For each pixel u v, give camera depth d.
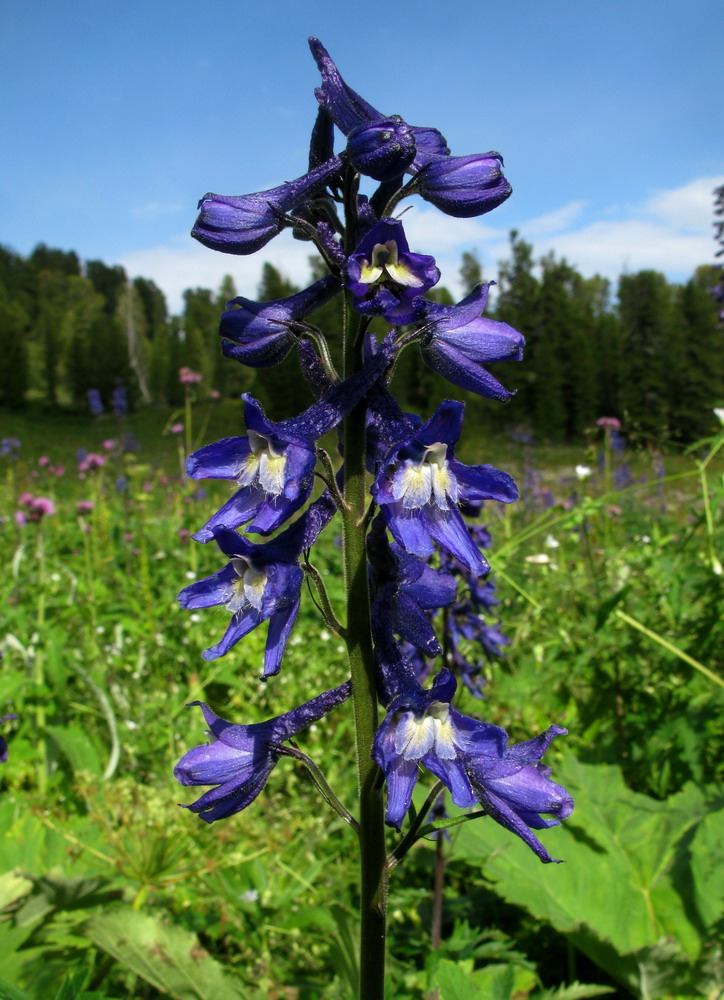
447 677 1.52
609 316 41.78
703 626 4.25
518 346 1.75
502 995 2.32
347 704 4.87
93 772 3.90
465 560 1.64
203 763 1.76
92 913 2.78
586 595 4.94
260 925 2.98
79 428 39.78
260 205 1.71
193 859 3.30
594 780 3.65
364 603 1.75
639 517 8.30
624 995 3.04
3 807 3.29
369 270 1.58
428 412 29.06
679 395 24.78
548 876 3.20
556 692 4.82
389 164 1.58
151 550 7.90
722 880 3.02
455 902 3.22
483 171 1.71
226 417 33.69
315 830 3.73
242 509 1.70
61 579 6.49
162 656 5.36
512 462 16.25
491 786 1.63
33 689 4.29
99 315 55.97
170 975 2.42
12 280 84.50
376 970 1.80
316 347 1.80
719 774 4.01
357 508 1.74
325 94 1.79
